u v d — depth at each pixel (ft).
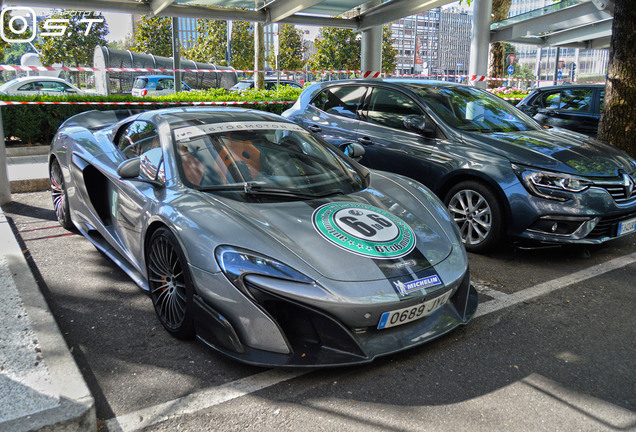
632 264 14.43
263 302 8.25
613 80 21.86
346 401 8.00
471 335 10.22
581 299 12.03
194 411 7.73
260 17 33.06
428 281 8.87
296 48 155.33
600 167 14.35
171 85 77.66
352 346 8.29
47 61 142.61
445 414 7.72
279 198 10.19
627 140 21.79
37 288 10.94
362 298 8.20
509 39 43.42
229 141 11.36
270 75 92.38
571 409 7.89
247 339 8.35
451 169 15.29
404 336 8.93
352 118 18.86
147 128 12.42
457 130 16.14
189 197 9.86
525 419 7.63
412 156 16.37
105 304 11.46
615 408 7.94
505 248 15.87
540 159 14.25
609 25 43.24
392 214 10.32
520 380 8.67
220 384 8.43
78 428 6.99
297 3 30.07
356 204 10.39
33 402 7.18
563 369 9.03
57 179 16.74
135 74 86.38
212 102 38.14
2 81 94.12
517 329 10.50
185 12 30.55
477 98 18.37
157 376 8.65
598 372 8.96
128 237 11.68
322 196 10.58
